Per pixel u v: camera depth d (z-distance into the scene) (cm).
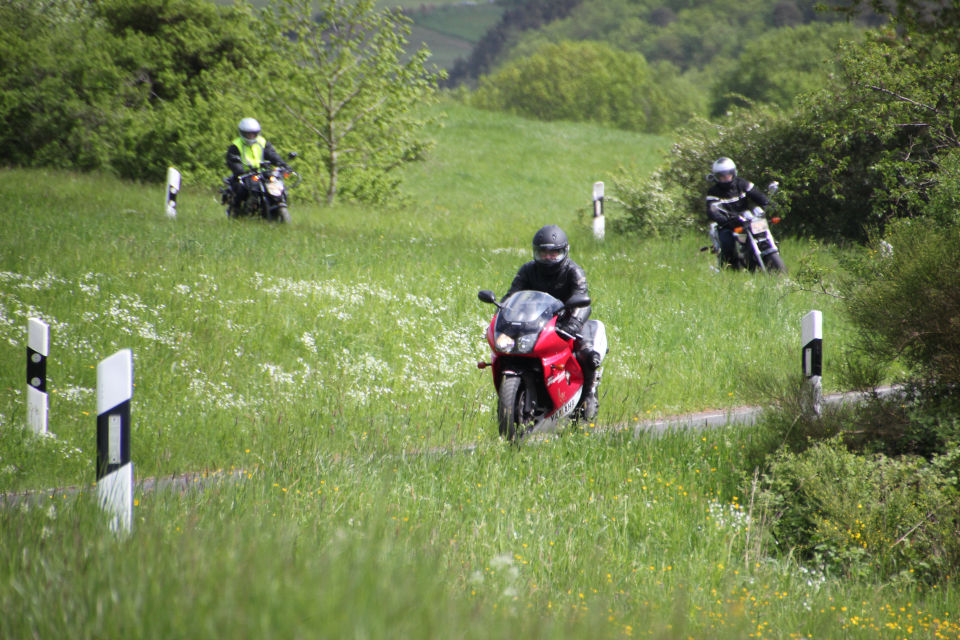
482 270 5216
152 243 4825
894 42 4741
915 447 2619
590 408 3145
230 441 2789
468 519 2123
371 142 9038
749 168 7669
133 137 8962
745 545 2178
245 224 5922
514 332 2855
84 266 4172
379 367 3600
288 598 1134
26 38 9731
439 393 3441
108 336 3459
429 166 15175
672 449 2828
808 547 2273
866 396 2761
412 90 8581
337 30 8456
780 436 2723
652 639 1427
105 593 1220
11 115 9219
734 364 4016
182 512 1936
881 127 5888
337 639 1041
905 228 2794
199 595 1175
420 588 1255
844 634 1745
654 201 7519
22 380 3019
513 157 16988
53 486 2373
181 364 3322
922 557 2211
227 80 9138
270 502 2067
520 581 1733
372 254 5253
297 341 3741
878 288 2666
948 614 1945
